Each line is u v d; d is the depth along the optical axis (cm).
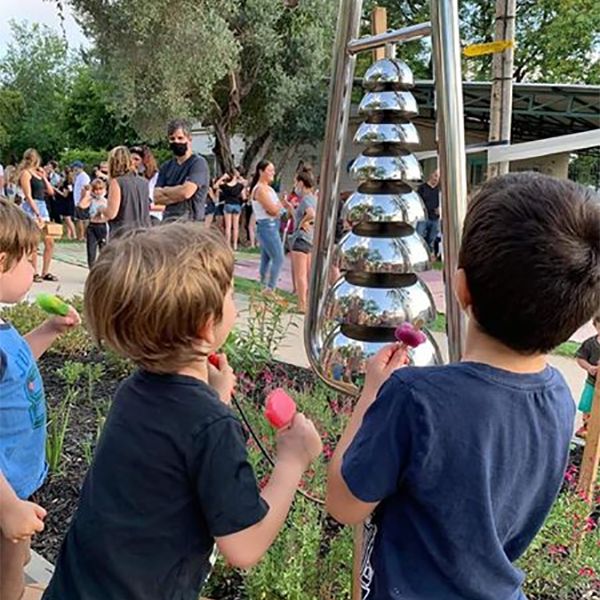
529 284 105
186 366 129
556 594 244
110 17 1427
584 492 286
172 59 1441
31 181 902
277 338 507
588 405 388
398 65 155
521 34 2002
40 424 213
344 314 154
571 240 105
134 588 124
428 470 110
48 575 251
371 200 153
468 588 115
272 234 785
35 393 210
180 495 123
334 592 227
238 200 1345
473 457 109
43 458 218
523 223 106
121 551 125
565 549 256
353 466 114
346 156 196
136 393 129
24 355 207
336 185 173
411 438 111
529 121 1481
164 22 1429
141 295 121
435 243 734
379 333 153
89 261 861
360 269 153
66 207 1481
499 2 314
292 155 1825
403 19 2011
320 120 1719
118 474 125
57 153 3906
